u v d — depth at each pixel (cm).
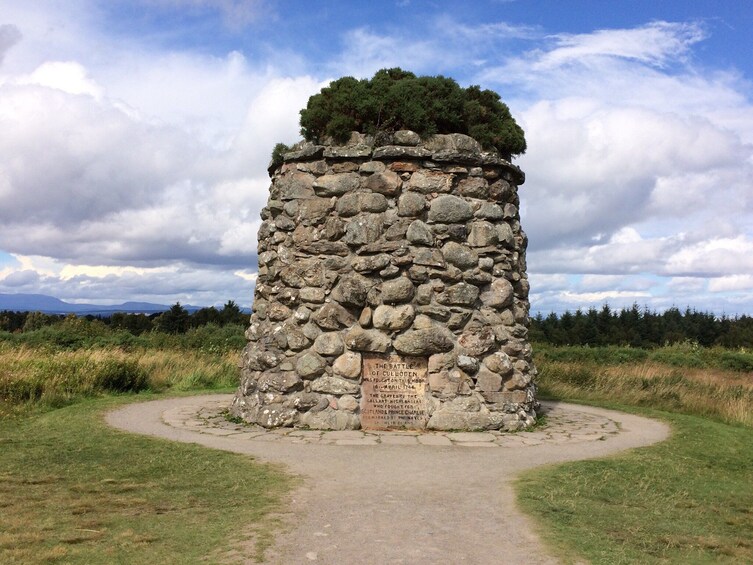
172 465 772
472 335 1035
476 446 905
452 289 1032
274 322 1081
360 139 1072
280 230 1105
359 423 1015
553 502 643
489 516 593
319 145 1074
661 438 1018
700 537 568
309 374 1030
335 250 1047
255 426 1031
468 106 1108
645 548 533
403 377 1025
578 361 2253
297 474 734
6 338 2303
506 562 488
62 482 702
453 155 1054
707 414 1362
